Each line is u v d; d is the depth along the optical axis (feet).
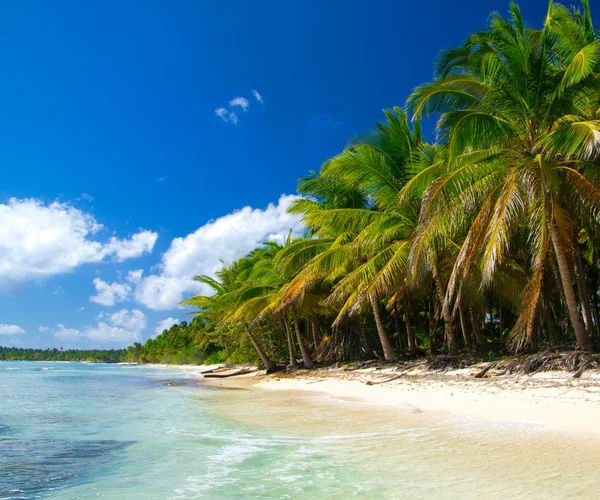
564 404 30.53
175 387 83.92
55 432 33.71
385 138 65.57
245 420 36.60
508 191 39.09
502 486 16.11
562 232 43.52
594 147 36.40
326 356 102.12
